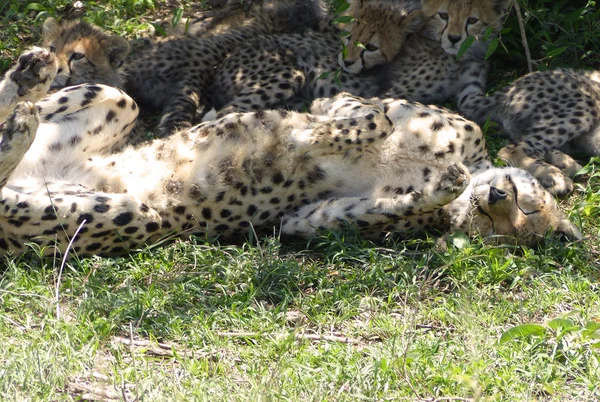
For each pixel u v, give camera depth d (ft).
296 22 49.06
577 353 26.63
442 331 28.89
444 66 46.91
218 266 31.81
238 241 35.22
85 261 31.76
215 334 28.04
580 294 30.86
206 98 46.01
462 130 36.19
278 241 33.88
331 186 35.22
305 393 24.50
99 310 28.86
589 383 25.32
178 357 26.27
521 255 34.71
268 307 30.35
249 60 45.24
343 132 34.17
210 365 26.32
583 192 39.37
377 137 34.58
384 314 29.55
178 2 51.72
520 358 26.55
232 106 43.62
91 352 26.07
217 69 46.19
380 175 35.40
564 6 48.01
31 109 29.89
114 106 34.55
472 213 34.32
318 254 33.99
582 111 42.34
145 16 50.67
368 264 32.42
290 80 44.98
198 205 33.65
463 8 46.09
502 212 33.99
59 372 24.54
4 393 23.13
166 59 45.24
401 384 25.26
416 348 26.81
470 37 43.06
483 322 28.71
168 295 29.99
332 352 26.66
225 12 50.21
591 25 46.50
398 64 47.16
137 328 28.09
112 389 24.49
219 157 33.65
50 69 33.27
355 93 46.39
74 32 43.78
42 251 31.22
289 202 34.96
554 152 41.68
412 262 32.58
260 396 23.34
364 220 34.40
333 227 34.55
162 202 33.32
